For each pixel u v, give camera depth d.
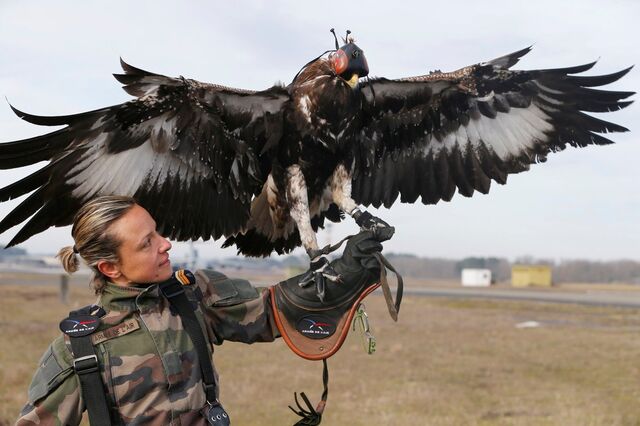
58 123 2.85
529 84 3.73
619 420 11.05
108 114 2.93
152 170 3.15
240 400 12.89
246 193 3.41
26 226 2.95
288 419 11.52
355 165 3.66
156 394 2.55
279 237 3.66
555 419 11.25
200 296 2.91
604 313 35.00
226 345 20.56
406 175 3.85
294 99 3.28
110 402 2.53
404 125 3.73
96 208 2.64
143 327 2.60
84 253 2.64
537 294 58.69
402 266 173.75
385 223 3.19
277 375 15.55
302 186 3.39
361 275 3.04
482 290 68.44
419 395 13.34
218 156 3.27
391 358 18.25
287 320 3.04
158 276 2.68
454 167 3.86
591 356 18.67
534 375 15.81
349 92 3.27
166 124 3.10
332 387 14.19
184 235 3.30
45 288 50.25
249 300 3.01
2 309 30.41
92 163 3.01
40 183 2.92
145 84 2.93
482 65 3.61
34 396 2.51
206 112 3.14
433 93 3.66
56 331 22.27
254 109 3.24
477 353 19.34
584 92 3.71
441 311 35.50
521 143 3.83
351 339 22.25
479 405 12.55
